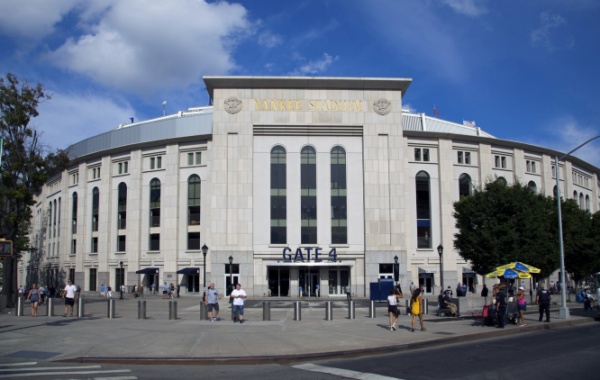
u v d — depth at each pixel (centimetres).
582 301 4394
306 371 1342
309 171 5909
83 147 7319
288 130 5919
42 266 8412
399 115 5984
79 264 7000
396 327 2238
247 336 1972
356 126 5950
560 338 2003
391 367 1378
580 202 7806
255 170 5872
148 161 6556
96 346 1716
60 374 1284
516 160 6706
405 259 5750
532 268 2786
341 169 5928
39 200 9044
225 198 5766
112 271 6606
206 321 2598
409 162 6200
